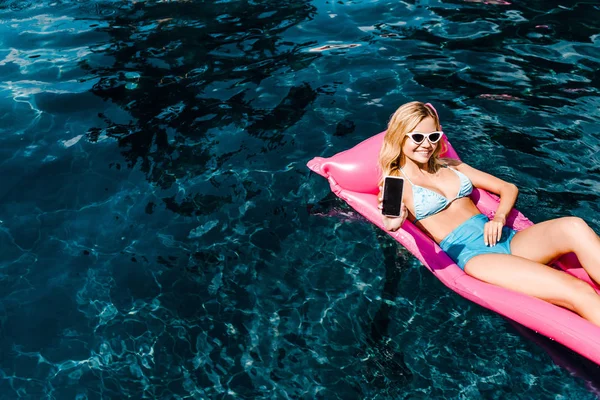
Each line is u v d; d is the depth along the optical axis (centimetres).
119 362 354
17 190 488
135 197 477
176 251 428
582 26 676
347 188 455
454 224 396
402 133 382
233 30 697
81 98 590
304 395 331
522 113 543
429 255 391
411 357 348
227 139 532
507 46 646
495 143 507
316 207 461
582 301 330
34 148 531
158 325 375
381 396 329
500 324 364
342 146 520
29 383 344
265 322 374
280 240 432
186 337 367
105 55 656
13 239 444
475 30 679
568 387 326
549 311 335
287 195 472
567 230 346
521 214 411
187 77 616
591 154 490
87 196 480
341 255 418
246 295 392
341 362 348
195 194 477
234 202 467
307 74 615
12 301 396
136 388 338
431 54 640
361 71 617
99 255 428
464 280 369
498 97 567
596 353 317
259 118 556
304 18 720
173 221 453
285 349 356
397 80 601
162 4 759
